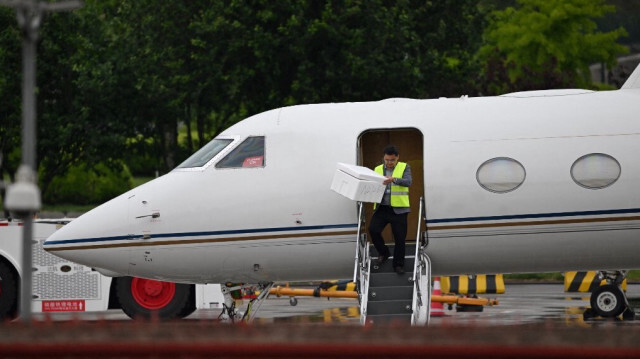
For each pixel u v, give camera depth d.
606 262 61.12
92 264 62.44
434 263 60.88
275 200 60.59
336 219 60.25
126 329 35.31
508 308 78.00
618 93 61.91
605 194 59.47
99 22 129.50
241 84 120.31
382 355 32.38
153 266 61.94
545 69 146.38
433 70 124.19
